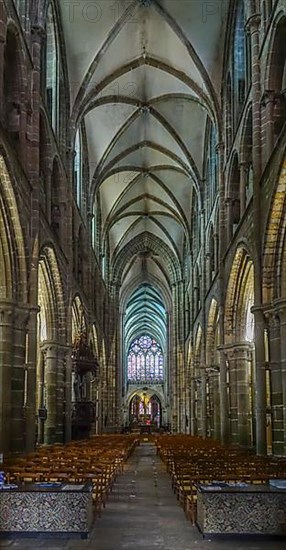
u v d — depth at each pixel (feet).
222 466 54.39
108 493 58.23
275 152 70.28
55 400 103.96
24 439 76.95
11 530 37.76
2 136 63.36
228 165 110.32
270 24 76.74
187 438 134.41
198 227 161.07
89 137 144.77
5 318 73.61
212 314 134.72
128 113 141.28
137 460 112.68
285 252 74.84
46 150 94.43
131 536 38.50
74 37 110.63
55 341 104.73
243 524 37.27
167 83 129.90
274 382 75.10
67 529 37.78
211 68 115.24
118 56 119.44
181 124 142.72
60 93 111.75
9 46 75.25
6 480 44.57
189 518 44.55
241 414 103.96
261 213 78.59
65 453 68.90
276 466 53.31
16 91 77.61
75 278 123.54
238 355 106.01
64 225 110.93
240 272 102.83
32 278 79.25
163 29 114.83
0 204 71.00
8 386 72.74
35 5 85.56
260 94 81.46
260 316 77.25
